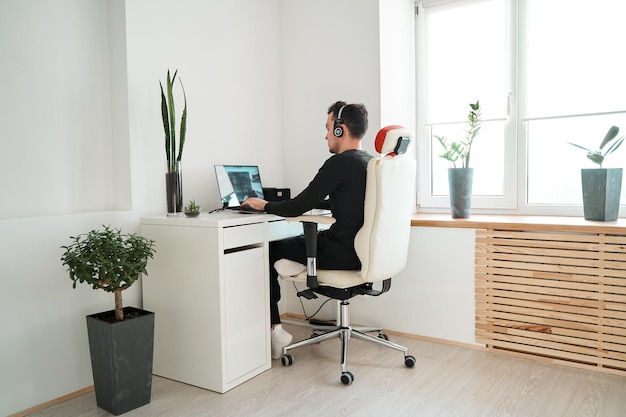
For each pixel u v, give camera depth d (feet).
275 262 8.44
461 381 7.72
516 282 8.77
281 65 11.57
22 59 7.42
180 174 8.61
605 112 9.32
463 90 10.89
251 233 7.93
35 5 7.55
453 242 9.37
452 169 9.71
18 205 7.42
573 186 9.82
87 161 8.29
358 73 10.37
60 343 7.43
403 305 9.99
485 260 9.06
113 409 6.84
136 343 6.97
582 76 9.59
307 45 11.10
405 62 11.08
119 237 7.00
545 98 9.98
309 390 7.49
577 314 8.22
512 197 10.36
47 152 7.75
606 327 7.97
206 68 9.72
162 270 8.06
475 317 9.22
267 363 8.33
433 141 11.36
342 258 7.82
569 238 8.23
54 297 7.34
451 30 11.00
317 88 11.00
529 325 8.68
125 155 8.42
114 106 8.49
